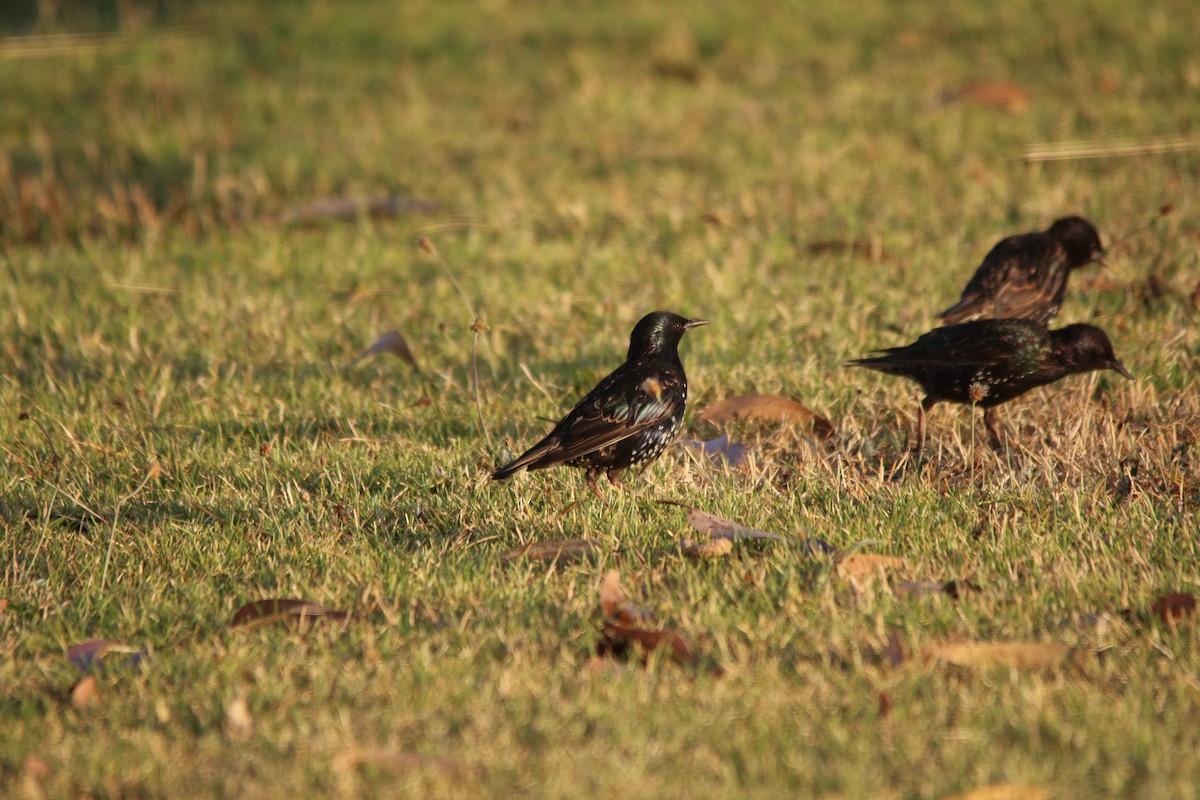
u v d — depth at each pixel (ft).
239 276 53.47
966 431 37.58
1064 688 22.57
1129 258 49.08
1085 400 37.83
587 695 22.56
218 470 35.40
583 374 40.11
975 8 84.12
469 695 22.84
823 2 88.43
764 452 36.35
